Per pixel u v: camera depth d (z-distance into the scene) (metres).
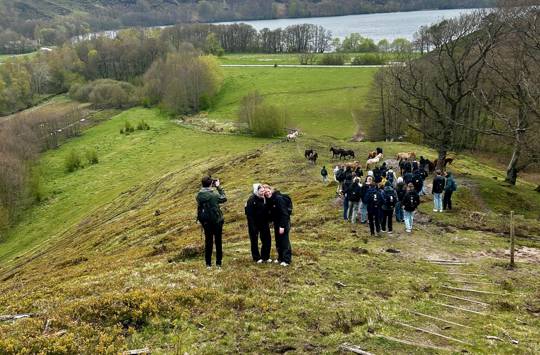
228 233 28.38
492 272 19.48
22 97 164.00
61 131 124.88
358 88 132.38
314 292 15.84
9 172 80.81
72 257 39.72
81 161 104.19
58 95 177.75
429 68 67.94
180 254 21.45
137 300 14.22
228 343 12.23
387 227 27.00
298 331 12.92
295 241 23.97
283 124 108.75
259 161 64.25
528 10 43.75
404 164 40.44
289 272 17.75
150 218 45.91
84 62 191.88
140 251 29.39
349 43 190.75
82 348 11.98
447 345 12.54
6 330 13.22
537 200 40.44
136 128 127.06
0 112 154.00
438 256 21.86
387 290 16.75
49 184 92.31
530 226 27.56
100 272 22.16
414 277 18.48
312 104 123.00
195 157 94.25
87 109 154.38
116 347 11.98
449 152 69.81
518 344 12.64
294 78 150.25
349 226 27.50
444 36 50.00
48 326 13.23
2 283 36.03
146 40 197.75
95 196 79.94
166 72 153.00
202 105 139.25
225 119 125.38
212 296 15.00
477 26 49.19
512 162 48.78
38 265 43.53
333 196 36.34
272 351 11.86
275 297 15.23
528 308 15.52
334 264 19.50
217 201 17.89
